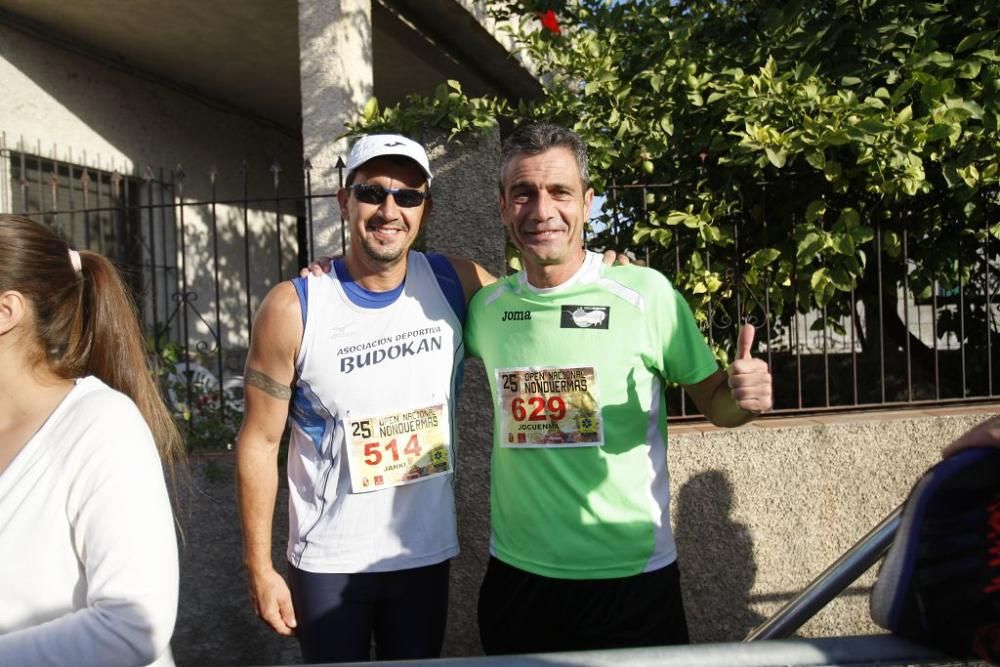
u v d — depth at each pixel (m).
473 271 2.60
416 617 2.32
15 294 1.42
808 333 4.67
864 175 3.46
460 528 3.28
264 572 2.26
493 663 1.23
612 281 2.24
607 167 3.74
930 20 3.59
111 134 7.31
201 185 8.47
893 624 1.24
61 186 6.77
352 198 2.28
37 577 1.31
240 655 3.53
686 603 3.31
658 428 2.27
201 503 3.51
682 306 2.27
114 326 1.62
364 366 2.30
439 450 2.36
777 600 3.31
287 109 9.26
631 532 2.15
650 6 4.55
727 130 3.58
